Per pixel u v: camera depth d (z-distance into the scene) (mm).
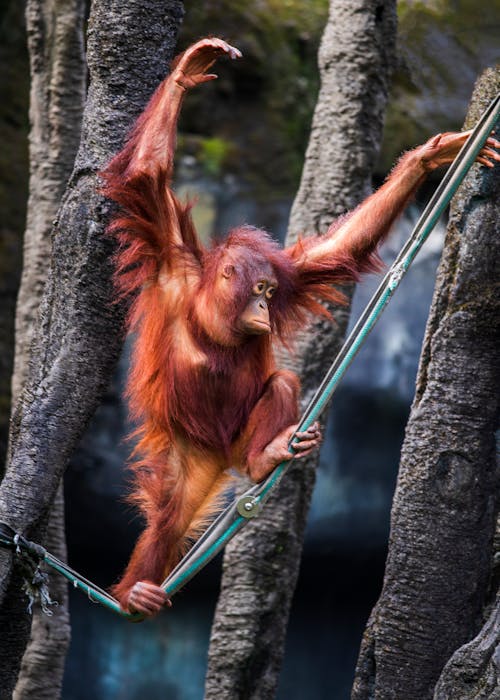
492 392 9414
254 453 7770
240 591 13430
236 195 27703
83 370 8828
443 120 24844
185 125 28125
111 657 26078
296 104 28734
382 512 29844
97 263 8758
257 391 8219
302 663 26594
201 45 7836
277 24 28578
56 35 13586
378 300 7203
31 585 8453
